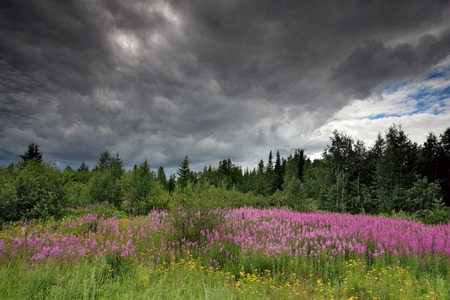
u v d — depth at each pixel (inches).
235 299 226.4
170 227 477.1
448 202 1103.0
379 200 1024.9
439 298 237.1
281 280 312.8
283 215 626.2
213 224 474.9
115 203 808.9
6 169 609.3
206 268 335.6
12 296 183.6
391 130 1190.9
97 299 196.5
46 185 606.5
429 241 370.9
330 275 320.8
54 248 311.7
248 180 2388.0
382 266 327.9
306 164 2352.4
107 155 1753.2
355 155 1189.7
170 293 211.9
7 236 387.9
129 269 276.7
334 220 565.0
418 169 1196.5
